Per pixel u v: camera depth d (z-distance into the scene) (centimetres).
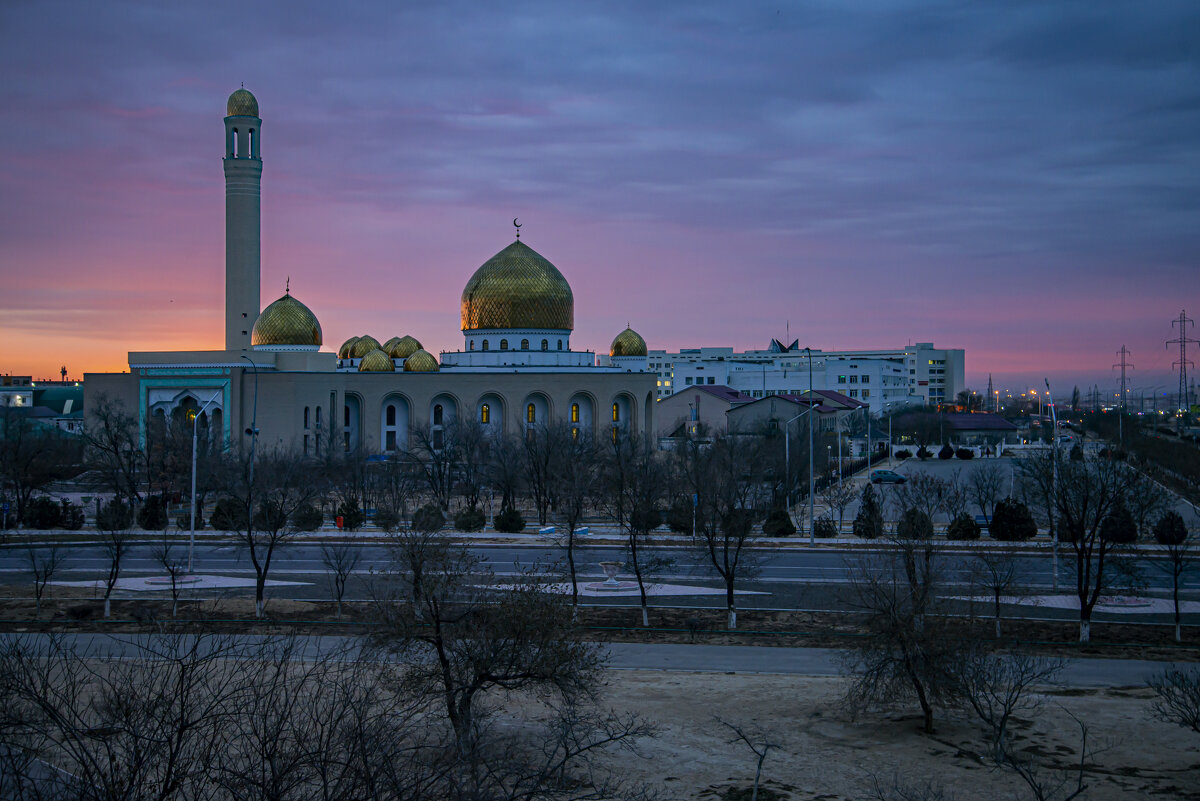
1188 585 6412
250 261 13700
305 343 13362
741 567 6425
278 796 2245
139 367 12438
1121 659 4844
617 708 4116
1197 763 3516
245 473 8125
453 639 3591
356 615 5528
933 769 3472
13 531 8606
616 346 15912
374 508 9975
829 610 5709
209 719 2842
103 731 2547
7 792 2291
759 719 3988
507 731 3775
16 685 2694
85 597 5912
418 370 13925
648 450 10906
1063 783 3244
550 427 11538
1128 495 7550
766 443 11956
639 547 7569
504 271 14250
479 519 8750
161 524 8662
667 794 3250
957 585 6131
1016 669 4166
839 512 9462
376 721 2948
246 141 13700
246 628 5256
